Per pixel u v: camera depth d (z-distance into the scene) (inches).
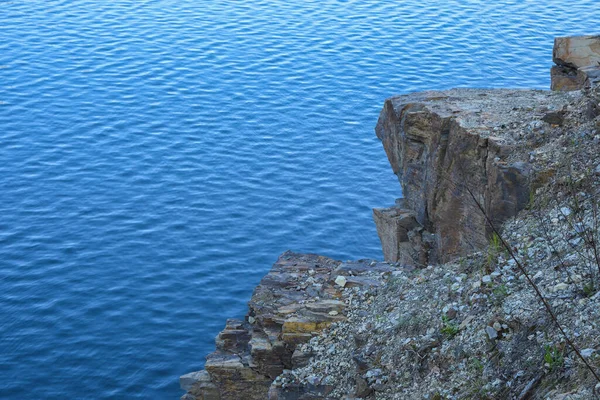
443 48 3503.9
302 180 2384.4
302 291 697.0
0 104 2854.3
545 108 749.3
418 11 4165.8
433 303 555.8
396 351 532.7
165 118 2795.3
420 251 821.9
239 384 672.4
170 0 4495.6
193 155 2519.7
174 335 1587.1
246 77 3206.2
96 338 1565.0
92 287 1753.2
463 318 514.0
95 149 2529.5
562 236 541.6
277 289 708.0
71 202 2175.2
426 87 3075.8
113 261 1872.5
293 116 2844.5
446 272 603.5
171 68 3304.6
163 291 1752.0
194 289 1769.2
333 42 3629.4
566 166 628.4
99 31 3823.8
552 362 404.5
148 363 1492.4
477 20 3959.2
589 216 550.6
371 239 2060.8
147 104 2918.3
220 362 674.2
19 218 2065.7
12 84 3061.0
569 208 579.2
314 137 2684.5
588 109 685.3
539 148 669.9
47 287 1742.1
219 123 2770.7
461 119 740.7
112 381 1437.0
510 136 692.7
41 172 2348.7
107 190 2258.9
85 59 3393.2
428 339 517.3
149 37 3735.2
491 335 460.1
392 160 905.5
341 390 558.9
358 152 2591.0
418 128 810.8
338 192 2317.9
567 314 438.3
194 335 1590.8
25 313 1640.0
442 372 478.0
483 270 554.9
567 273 471.8
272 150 2581.2
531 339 438.3
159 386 1432.1
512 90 859.4
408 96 872.9
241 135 2679.6
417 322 544.7
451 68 3260.3
